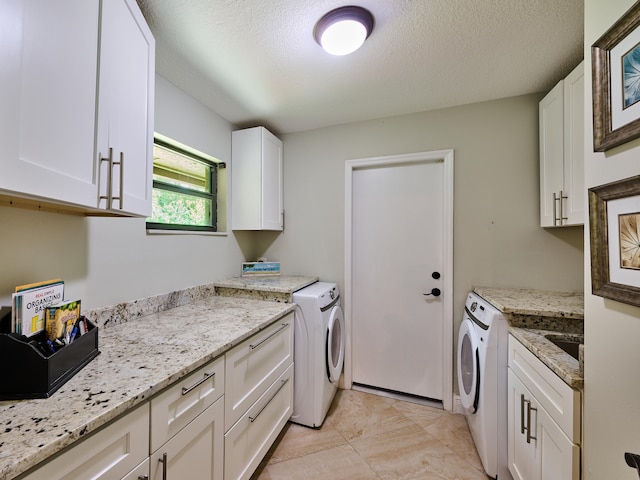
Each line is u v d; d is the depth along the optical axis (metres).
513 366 1.33
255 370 1.35
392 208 2.25
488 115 1.95
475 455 1.56
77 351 0.84
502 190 1.92
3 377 0.68
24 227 1.00
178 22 1.21
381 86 1.75
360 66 1.54
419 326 2.17
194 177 2.05
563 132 1.56
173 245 1.71
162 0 1.10
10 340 0.69
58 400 0.69
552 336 1.27
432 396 2.13
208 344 1.08
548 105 1.70
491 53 1.43
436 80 1.69
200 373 0.98
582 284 1.76
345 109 2.07
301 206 2.47
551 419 1.01
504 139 1.91
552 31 1.27
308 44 1.36
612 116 0.75
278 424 1.58
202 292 1.91
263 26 1.24
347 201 2.31
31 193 0.58
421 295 2.17
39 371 0.70
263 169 2.21
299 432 1.76
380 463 1.50
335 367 1.97
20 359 0.69
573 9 1.14
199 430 0.97
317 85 1.74
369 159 2.25
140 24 1.04
